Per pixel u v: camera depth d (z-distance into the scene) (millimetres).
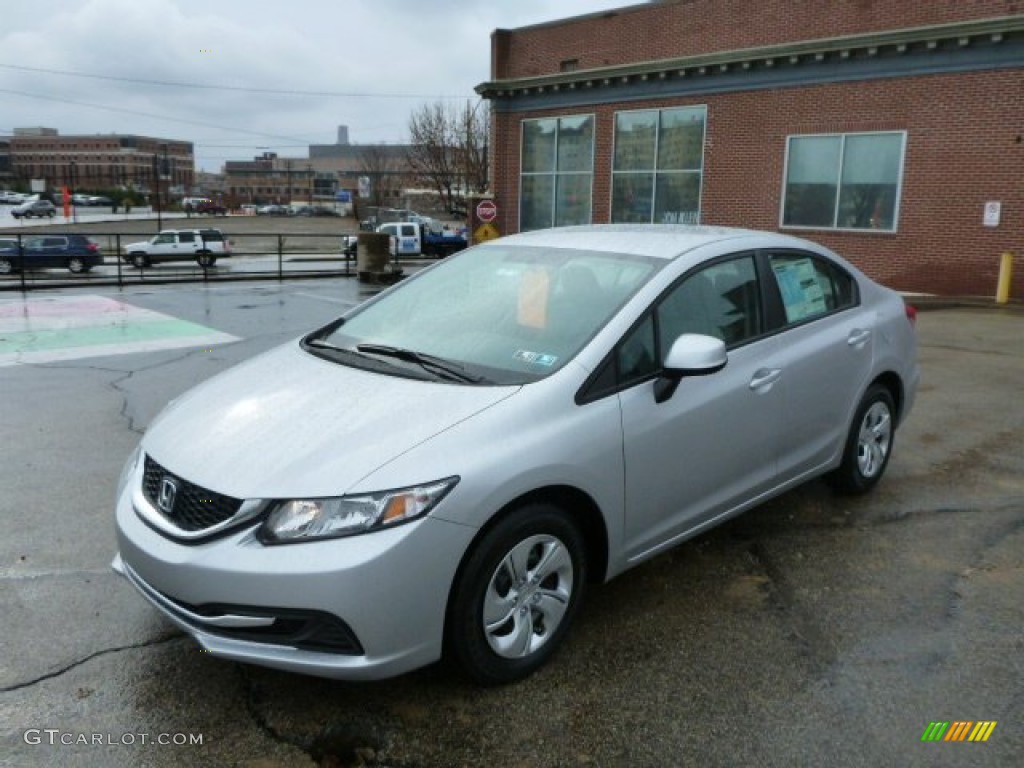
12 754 2678
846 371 4457
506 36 24516
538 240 4262
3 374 8742
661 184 21391
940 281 16984
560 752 2705
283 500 2693
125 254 31281
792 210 19047
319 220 84562
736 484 3865
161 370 9039
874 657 3234
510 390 3100
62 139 153375
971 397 7492
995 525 4512
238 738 2773
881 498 4898
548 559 3092
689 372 3285
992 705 2930
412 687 3045
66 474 5418
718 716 2879
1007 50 15648
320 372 3457
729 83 19625
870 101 17484
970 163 16344
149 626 3477
